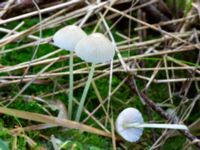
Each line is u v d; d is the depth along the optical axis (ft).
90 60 0.63
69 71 0.75
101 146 0.68
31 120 0.68
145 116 0.75
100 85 0.78
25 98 0.71
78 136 0.67
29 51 0.81
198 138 0.72
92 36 0.63
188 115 0.72
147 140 0.71
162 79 0.81
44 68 0.74
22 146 0.62
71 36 0.65
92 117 0.72
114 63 0.79
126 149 0.69
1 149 0.55
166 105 0.75
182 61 0.79
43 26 0.83
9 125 0.67
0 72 0.74
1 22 0.78
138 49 0.84
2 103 0.70
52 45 0.82
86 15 0.84
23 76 0.72
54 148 0.63
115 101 0.76
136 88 0.73
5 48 0.81
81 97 0.73
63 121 0.67
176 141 0.71
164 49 0.83
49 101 0.72
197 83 0.79
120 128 0.66
